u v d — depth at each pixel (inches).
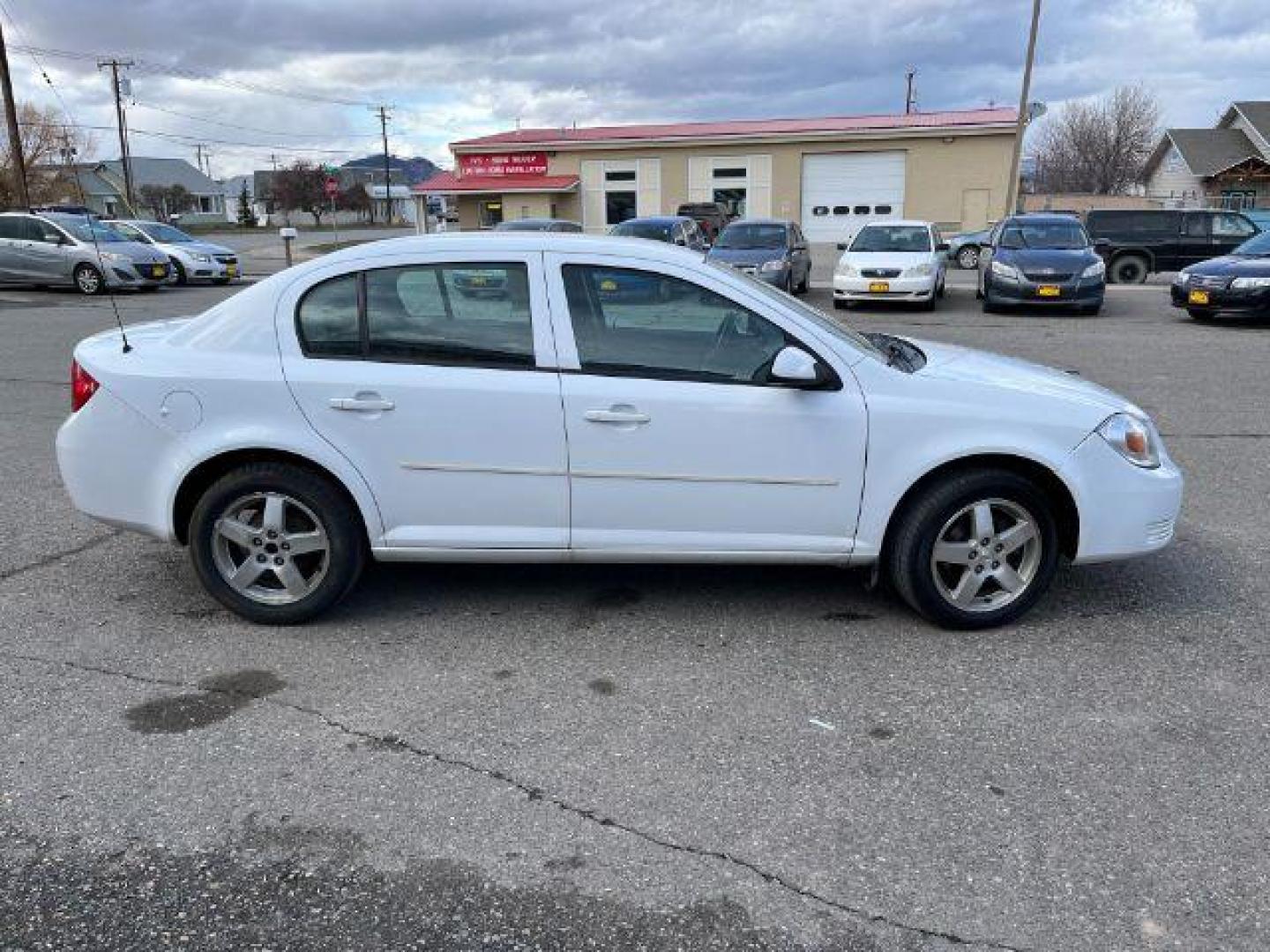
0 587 181.6
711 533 159.8
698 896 102.5
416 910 100.5
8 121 1116.5
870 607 174.6
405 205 3742.6
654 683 147.0
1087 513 160.1
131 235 929.5
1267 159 1798.7
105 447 160.6
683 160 1416.1
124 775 123.0
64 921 98.7
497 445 156.0
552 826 113.7
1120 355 466.9
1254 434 307.7
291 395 156.0
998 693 143.8
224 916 99.6
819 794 119.5
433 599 177.8
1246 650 157.4
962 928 98.0
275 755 127.6
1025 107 1264.8
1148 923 98.6
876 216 1364.4
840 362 157.1
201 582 166.2
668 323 156.9
